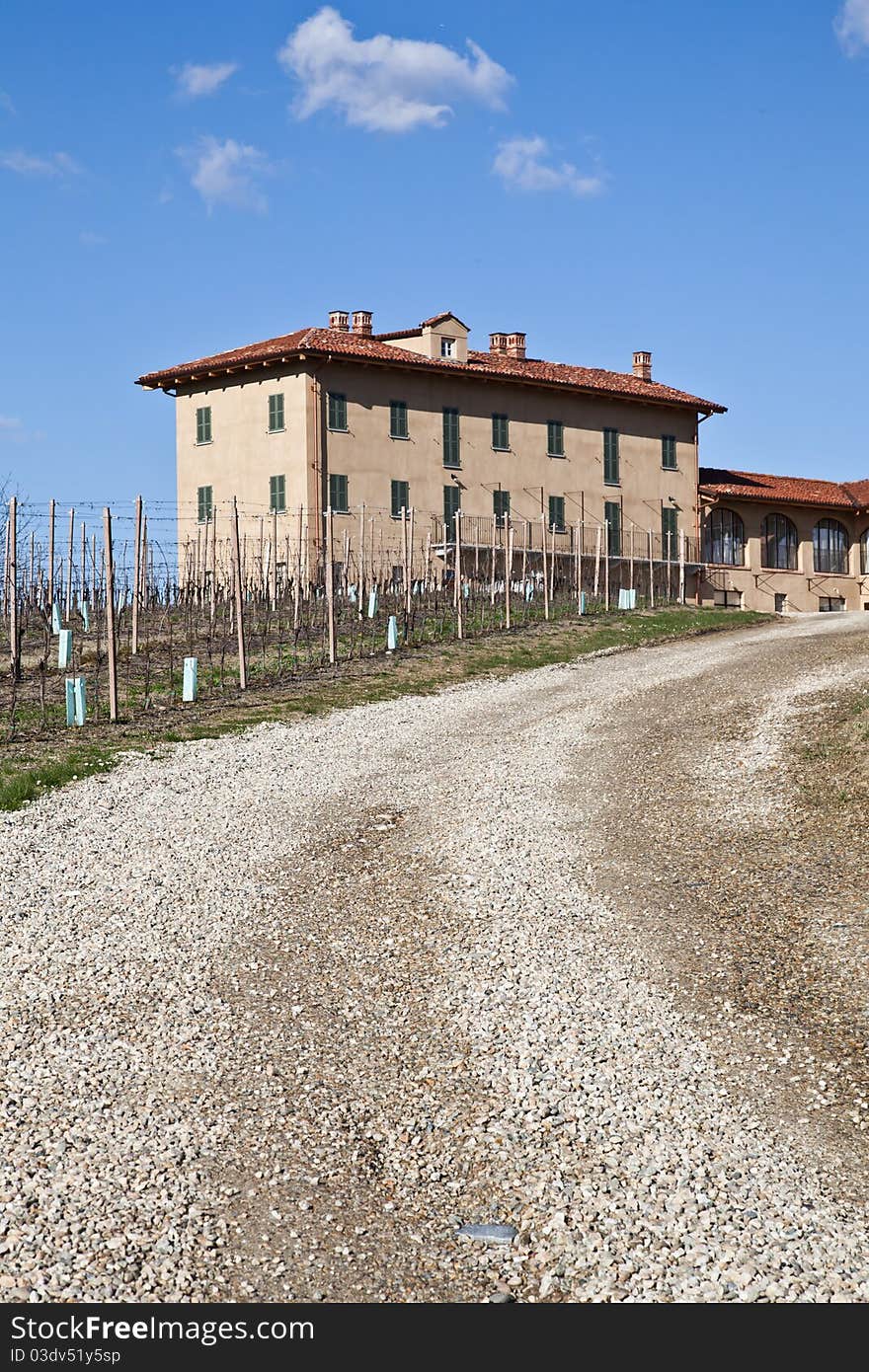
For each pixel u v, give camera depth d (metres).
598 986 11.07
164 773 20.56
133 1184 7.54
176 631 36.88
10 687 27.92
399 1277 6.75
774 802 17.75
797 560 67.31
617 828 17.05
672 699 28.42
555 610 47.00
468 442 55.00
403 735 24.95
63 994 10.67
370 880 14.59
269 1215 7.29
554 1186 7.68
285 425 50.81
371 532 49.28
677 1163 7.97
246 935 12.46
